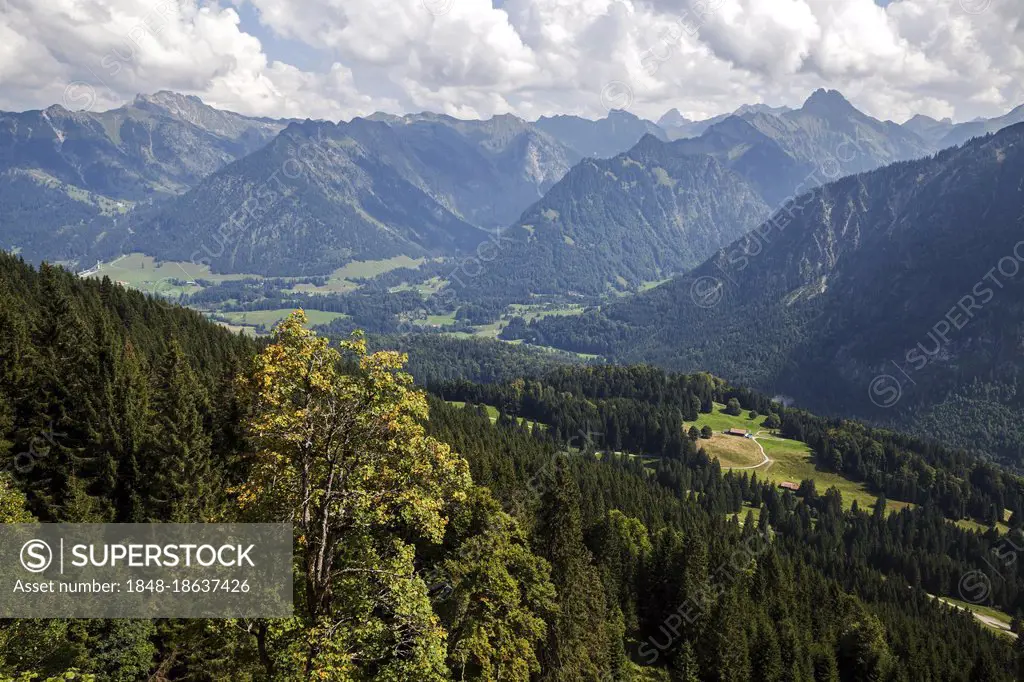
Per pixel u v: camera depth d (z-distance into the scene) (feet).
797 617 289.94
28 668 110.93
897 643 302.86
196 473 175.83
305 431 77.71
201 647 121.08
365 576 87.35
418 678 85.71
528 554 179.93
